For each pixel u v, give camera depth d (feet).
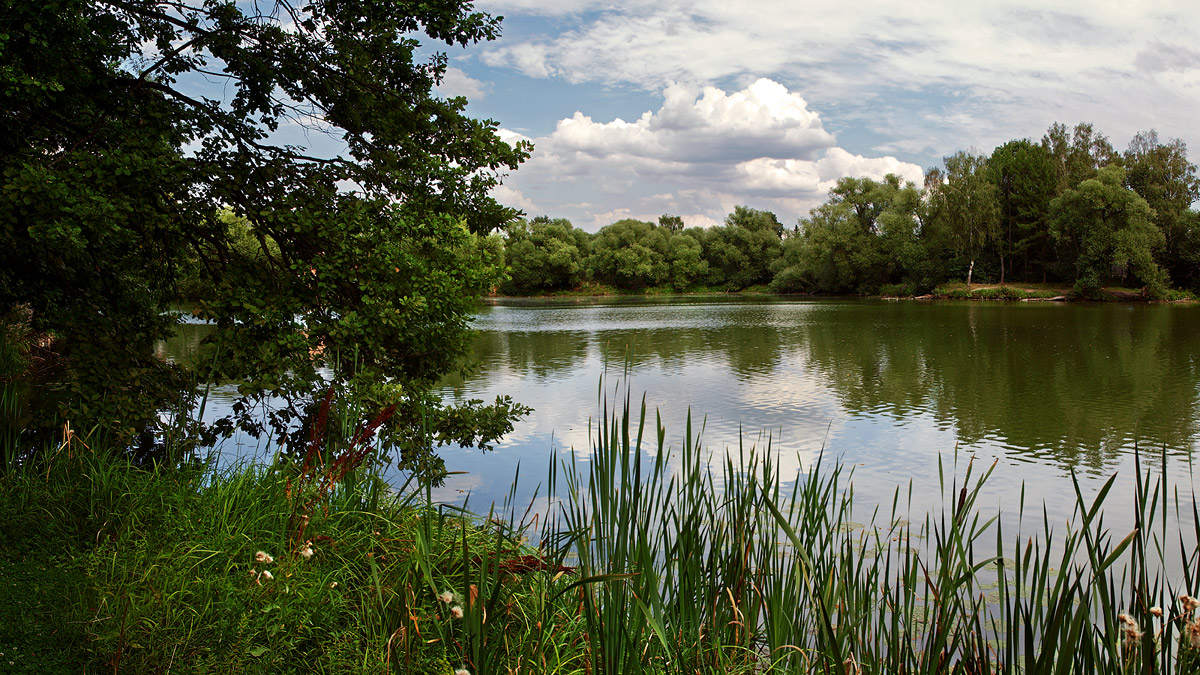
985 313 136.77
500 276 25.93
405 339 24.48
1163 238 169.48
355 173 25.13
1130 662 8.19
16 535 12.35
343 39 23.47
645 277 295.89
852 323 117.70
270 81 23.48
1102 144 217.77
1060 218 174.29
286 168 23.95
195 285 26.45
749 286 294.46
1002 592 8.88
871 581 12.31
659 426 9.71
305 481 14.58
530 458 32.37
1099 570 7.95
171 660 9.71
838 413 45.60
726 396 51.67
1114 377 59.36
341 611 11.48
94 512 13.44
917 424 42.50
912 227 205.67
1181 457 35.14
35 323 23.76
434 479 22.12
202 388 46.29
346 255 22.34
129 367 22.31
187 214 21.90
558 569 12.24
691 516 11.43
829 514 24.20
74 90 21.44
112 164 19.58
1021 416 44.83
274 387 21.71
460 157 26.04
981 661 9.60
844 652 10.94
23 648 9.53
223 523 13.05
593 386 55.26
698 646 10.46
